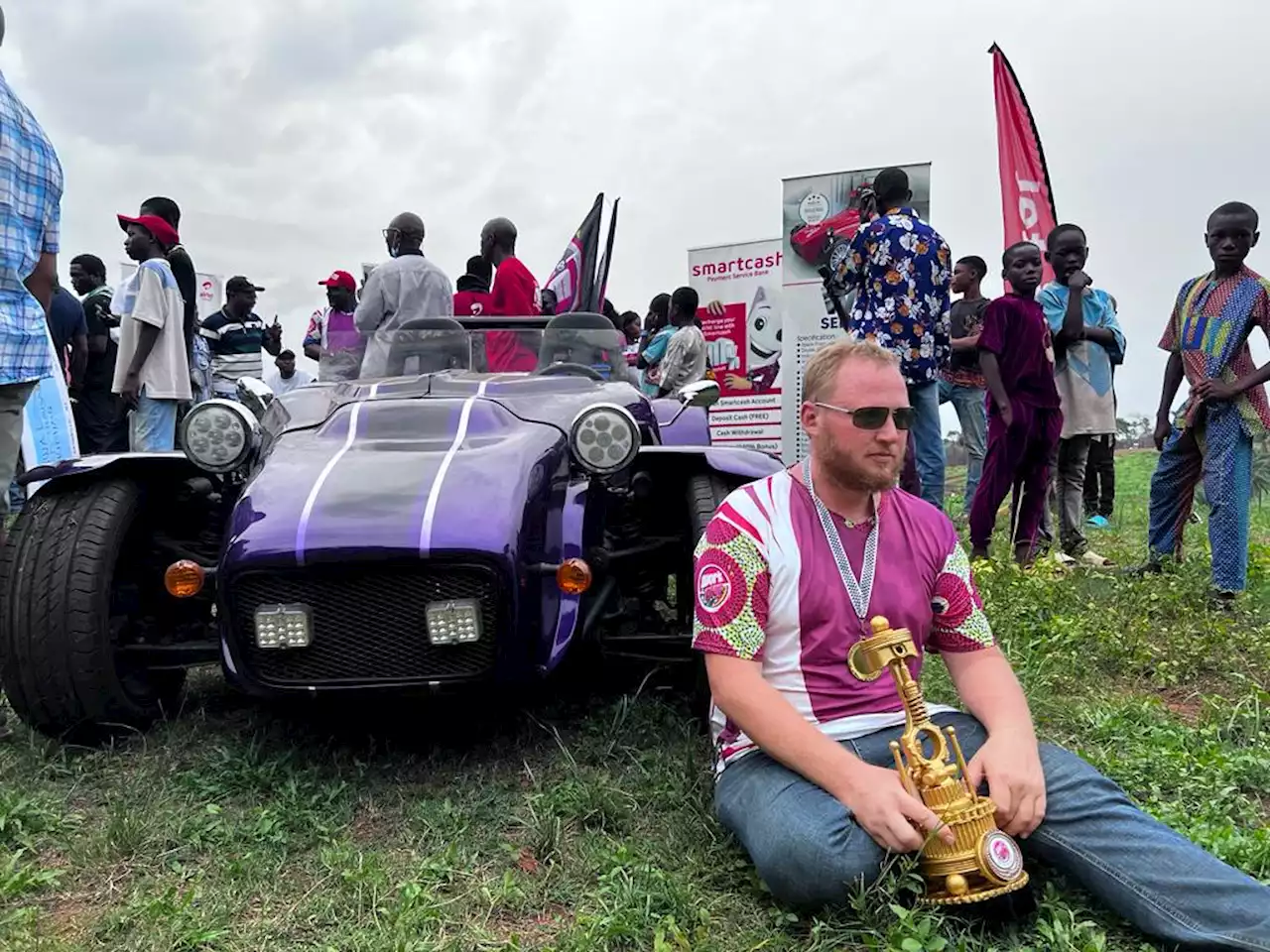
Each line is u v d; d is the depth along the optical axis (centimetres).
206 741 315
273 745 307
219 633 300
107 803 269
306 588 270
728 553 228
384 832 255
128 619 325
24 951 193
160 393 577
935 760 204
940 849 198
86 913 216
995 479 552
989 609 439
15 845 246
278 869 231
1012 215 793
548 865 234
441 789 277
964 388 760
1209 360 464
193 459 313
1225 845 227
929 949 189
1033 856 212
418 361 418
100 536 304
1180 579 492
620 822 253
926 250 527
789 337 793
